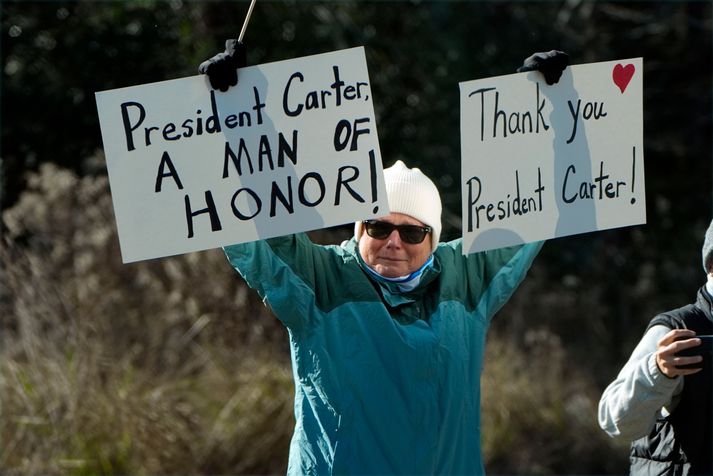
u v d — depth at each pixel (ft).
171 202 42.91
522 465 103.71
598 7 153.58
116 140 42.68
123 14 127.65
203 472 84.94
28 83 124.67
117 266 97.50
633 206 46.70
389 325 42.37
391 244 43.06
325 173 43.37
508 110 44.93
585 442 107.55
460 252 45.50
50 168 100.99
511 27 148.66
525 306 127.13
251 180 43.24
